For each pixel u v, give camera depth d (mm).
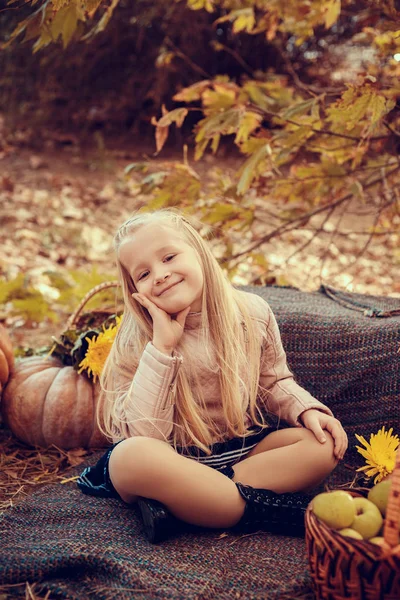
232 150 7496
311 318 2533
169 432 2029
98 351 2557
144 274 2086
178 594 1608
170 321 2057
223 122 3004
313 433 2035
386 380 2395
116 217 5918
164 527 1854
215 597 1629
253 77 7520
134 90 7684
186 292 2047
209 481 1884
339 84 6742
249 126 3164
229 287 2189
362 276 5016
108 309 3012
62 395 2572
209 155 7379
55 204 5926
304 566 1760
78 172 6781
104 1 2645
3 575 1688
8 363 2666
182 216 2211
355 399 2443
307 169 3469
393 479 1488
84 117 7703
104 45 7484
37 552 1766
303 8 3576
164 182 3314
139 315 2162
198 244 2156
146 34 7445
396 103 2771
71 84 7605
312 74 7633
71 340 2791
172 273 2045
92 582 1694
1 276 4480
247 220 3486
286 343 2512
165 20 7230
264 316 2232
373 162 3725
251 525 1944
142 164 3328
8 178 6215
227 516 1903
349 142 3359
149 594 1618
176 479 1858
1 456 2527
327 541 1509
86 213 5902
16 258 4859
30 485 2336
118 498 2121
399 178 4285
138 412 1992
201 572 1730
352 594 1490
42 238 5285
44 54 7422
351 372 2441
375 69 3846
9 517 2014
